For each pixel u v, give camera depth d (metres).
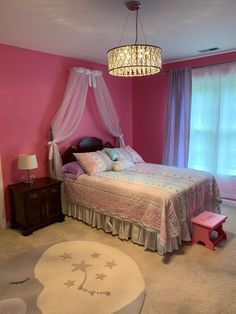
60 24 2.63
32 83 3.59
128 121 5.28
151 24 2.70
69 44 3.35
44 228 3.45
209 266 2.53
